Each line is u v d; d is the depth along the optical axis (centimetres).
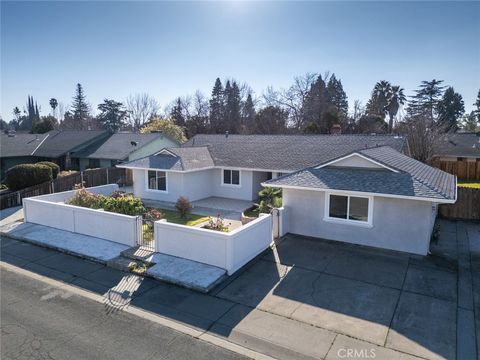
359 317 881
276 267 1190
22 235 1527
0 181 3300
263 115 5750
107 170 2859
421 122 3281
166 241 1262
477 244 1424
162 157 2384
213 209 2073
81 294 1024
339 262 1227
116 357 733
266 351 755
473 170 2991
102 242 1422
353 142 2342
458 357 729
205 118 6725
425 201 1255
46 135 4181
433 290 1022
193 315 902
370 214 1356
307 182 1452
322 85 6506
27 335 815
